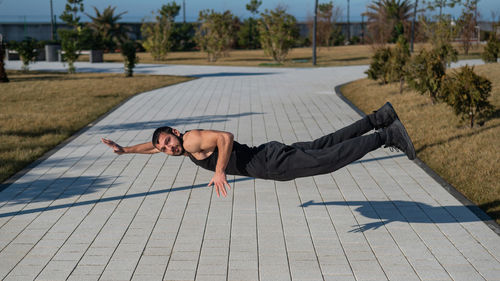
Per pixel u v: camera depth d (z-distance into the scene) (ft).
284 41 116.98
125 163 29.78
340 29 219.20
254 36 207.31
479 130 34.17
